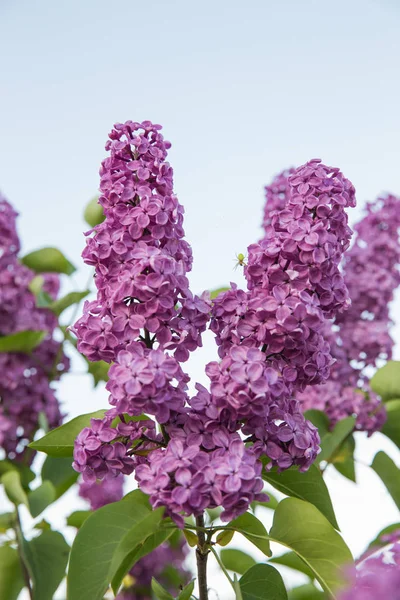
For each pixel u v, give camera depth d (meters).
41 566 1.08
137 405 0.74
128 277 0.76
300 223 0.78
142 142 0.80
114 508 0.77
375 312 1.20
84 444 0.77
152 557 1.21
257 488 0.73
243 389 0.74
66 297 1.26
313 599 0.97
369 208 1.25
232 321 0.78
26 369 1.25
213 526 0.80
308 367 0.78
